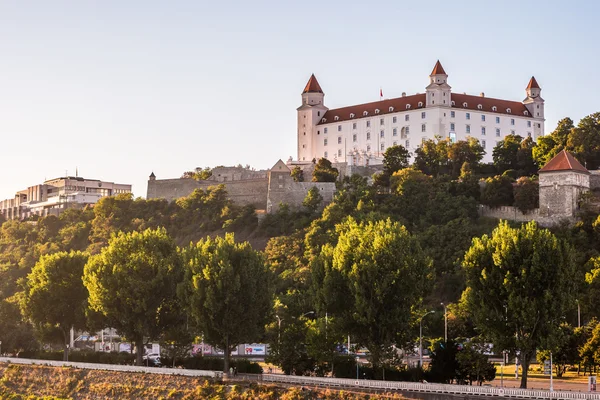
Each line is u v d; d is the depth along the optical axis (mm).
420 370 145250
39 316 195375
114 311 175500
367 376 149750
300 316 168500
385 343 150750
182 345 170250
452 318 195500
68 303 195250
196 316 161375
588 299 191000
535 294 138375
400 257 154125
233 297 161125
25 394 170375
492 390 120938
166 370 159000
